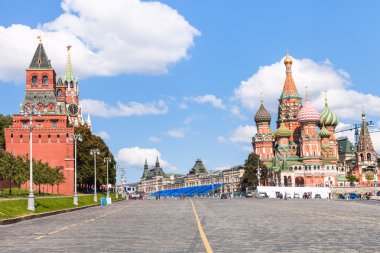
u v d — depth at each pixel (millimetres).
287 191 186500
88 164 151250
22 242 23469
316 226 30734
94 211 68438
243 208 66312
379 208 61281
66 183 144375
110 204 113062
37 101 152000
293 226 31125
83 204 95750
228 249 19375
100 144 165375
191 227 31922
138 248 20328
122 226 34219
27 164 110438
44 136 145625
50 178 121000
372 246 19672
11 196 94438
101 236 26234
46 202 72812
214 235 25734
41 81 154000
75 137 97750
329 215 43938
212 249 19422
